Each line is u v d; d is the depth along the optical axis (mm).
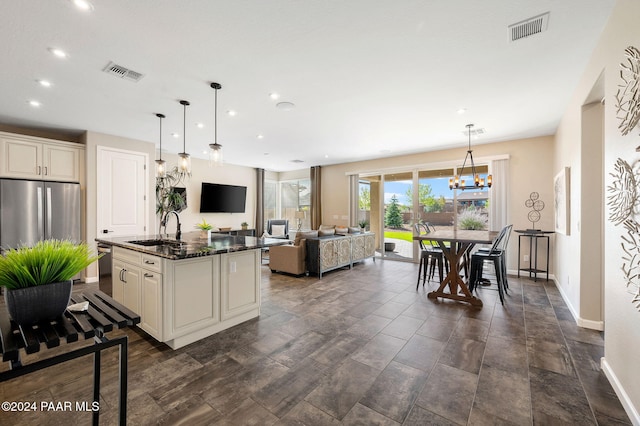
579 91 2900
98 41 2248
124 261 2928
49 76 2816
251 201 8719
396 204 6945
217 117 4035
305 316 3182
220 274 2771
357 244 6105
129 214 5121
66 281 1253
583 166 2848
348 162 7688
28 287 1146
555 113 3840
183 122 4246
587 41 2242
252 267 3088
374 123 4297
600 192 2791
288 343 2533
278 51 2402
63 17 1957
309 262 5129
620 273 1795
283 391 1853
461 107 3639
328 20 2016
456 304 3588
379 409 1686
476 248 5719
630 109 1624
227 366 2152
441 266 4262
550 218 4895
